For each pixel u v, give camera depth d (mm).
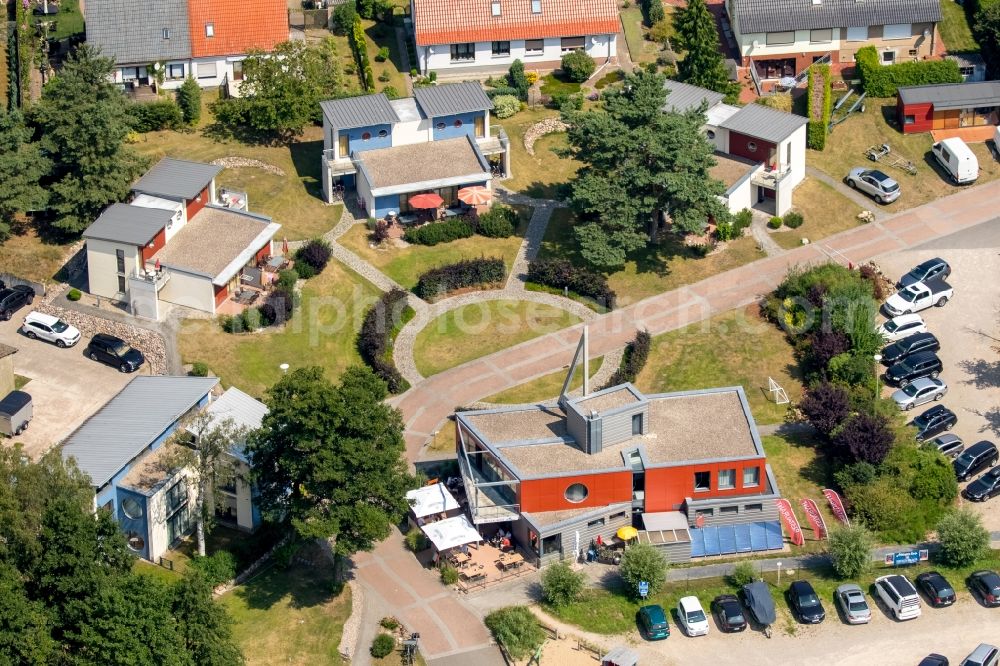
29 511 104062
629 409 122438
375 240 151000
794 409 135000
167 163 149250
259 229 145125
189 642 103312
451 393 135500
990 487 127375
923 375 139125
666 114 147125
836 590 117312
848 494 125875
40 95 162250
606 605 115875
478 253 150750
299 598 115625
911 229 156875
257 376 134500
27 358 135125
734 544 121625
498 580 118438
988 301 147875
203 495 116750
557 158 164375
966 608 117000
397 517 115062
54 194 145500
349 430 113188
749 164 158500
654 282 148500
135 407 124000
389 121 156250
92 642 100625
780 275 149625
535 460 121562
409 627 113562
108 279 140500
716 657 112125
